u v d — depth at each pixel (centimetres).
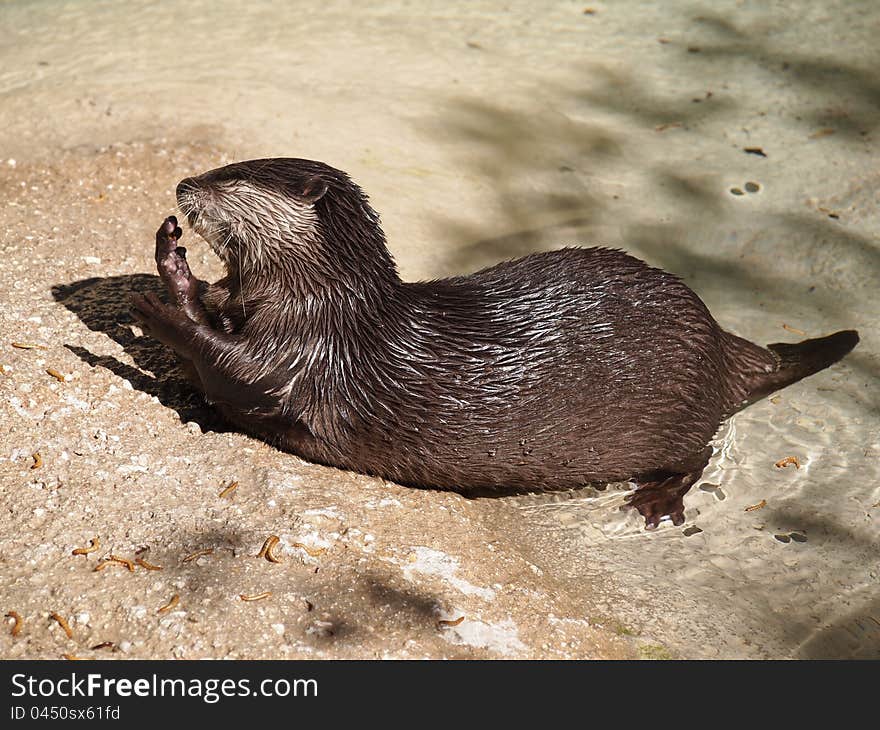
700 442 811
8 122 1151
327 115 1246
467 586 678
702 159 1255
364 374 743
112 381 793
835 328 1016
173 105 1218
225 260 788
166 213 1033
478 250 1070
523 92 1351
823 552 792
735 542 796
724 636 708
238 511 695
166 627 601
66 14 1447
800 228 1148
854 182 1222
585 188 1191
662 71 1427
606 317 766
